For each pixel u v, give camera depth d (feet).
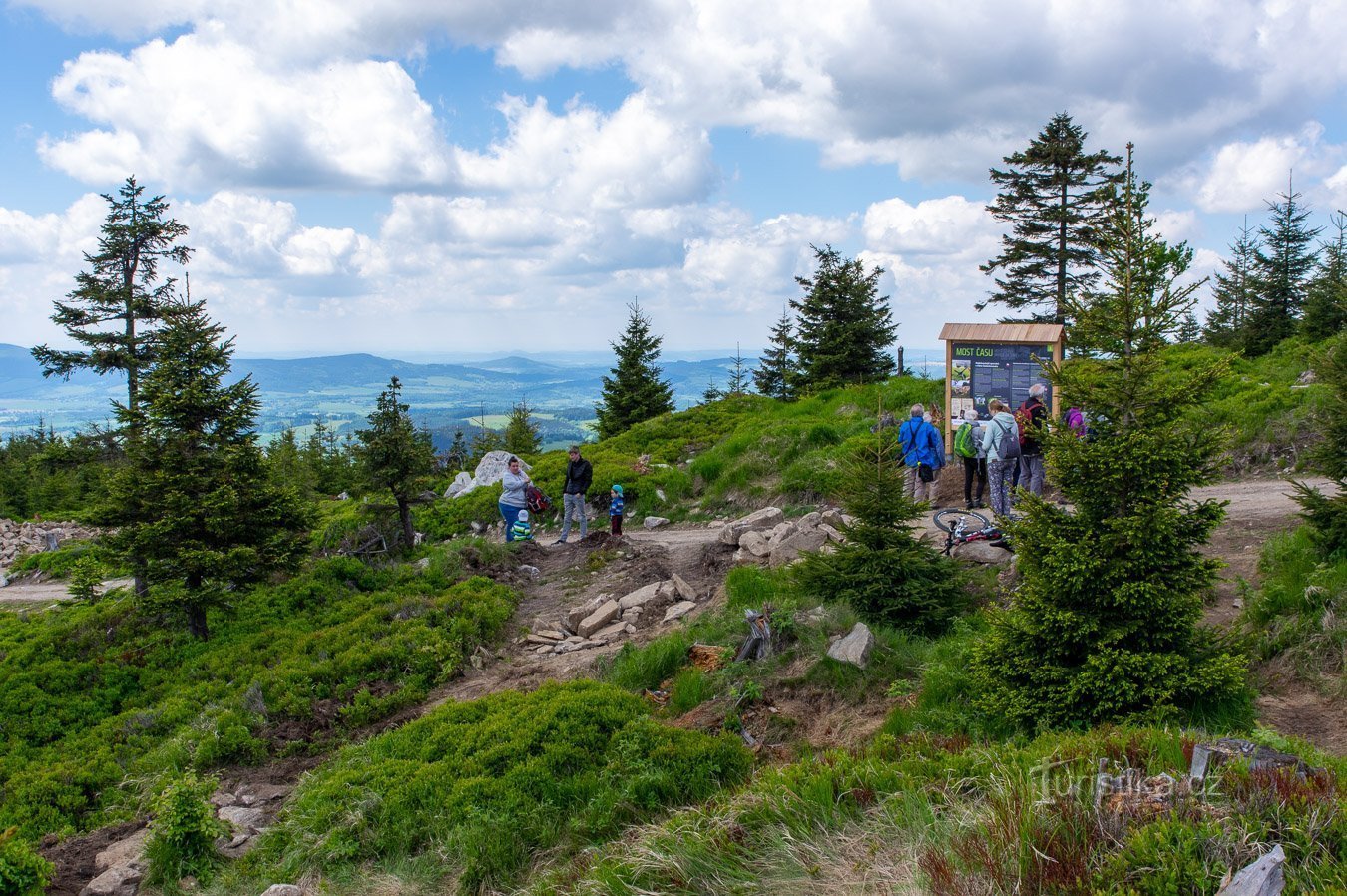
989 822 16.53
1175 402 24.43
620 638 44.88
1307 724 26.12
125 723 43.42
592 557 59.72
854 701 31.65
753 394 120.98
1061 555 24.98
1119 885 13.08
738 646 37.52
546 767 28.14
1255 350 117.80
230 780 35.99
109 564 53.01
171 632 54.70
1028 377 60.08
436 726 34.14
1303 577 33.14
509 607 52.01
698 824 22.08
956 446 54.44
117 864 28.94
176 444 54.19
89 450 72.38
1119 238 25.29
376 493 72.64
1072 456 25.12
